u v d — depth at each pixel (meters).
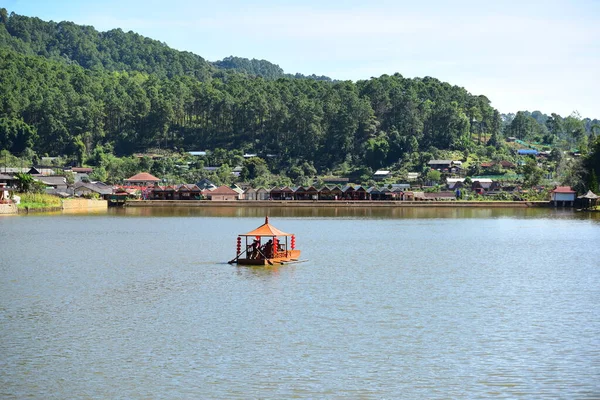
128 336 50.81
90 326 53.72
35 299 64.50
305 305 61.62
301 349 47.47
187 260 93.75
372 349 47.44
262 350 47.22
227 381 41.41
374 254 102.19
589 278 78.06
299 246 114.31
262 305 61.59
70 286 71.69
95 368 43.62
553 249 111.62
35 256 98.44
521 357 45.72
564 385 40.62
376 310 59.47
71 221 175.25
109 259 94.88
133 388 40.34
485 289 70.12
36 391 39.91
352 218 196.00
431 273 81.56
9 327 53.38
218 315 57.50
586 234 143.12
